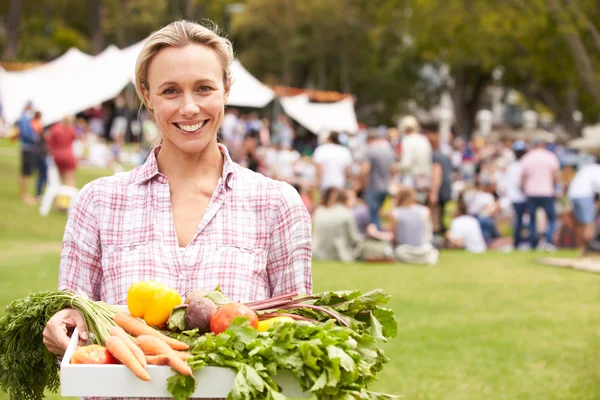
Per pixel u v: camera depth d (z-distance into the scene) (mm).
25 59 54344
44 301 2549
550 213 16016
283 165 20453
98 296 2797
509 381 6285
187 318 2465
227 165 2775
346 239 13266
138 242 2715
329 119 29359
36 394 2703
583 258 13867
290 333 2258
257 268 2717
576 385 6191
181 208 2756
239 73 18516
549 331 8078
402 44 54688
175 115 2643
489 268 12633
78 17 59688
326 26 53031
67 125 17562
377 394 2359
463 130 55531
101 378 2234
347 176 16891
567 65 30828
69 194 17594
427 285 10734
